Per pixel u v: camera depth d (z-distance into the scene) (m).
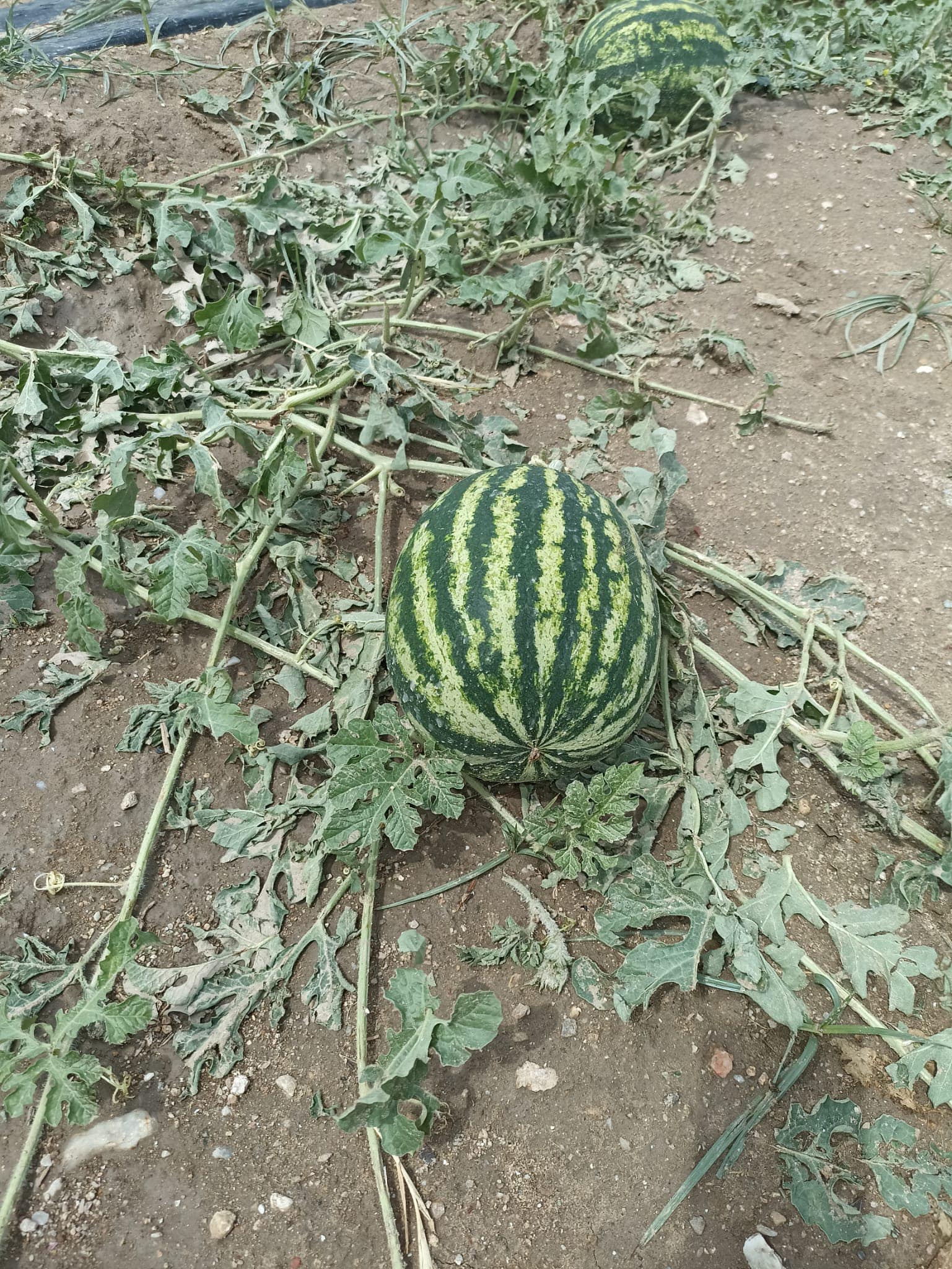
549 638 0.68
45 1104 0.61
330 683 0.85
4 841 0.76
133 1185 0.64
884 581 0.98
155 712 0.82
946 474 1.07
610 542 0.73
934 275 1.25
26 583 0.87
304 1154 0.65
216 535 0.94
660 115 1.49
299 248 1.17
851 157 1.47
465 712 0.69
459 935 0.75
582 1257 0.62
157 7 1.50
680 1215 0.64
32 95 1.23
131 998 0.64
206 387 1.03
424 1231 0.63
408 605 0.73
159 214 1.08
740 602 0.96
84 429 0.95
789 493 1.06
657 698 0.87
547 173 1.20
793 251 1.31
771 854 0.81
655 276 1.28
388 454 1.04
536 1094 0.68
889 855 0.80
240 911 0.75
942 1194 0.65
